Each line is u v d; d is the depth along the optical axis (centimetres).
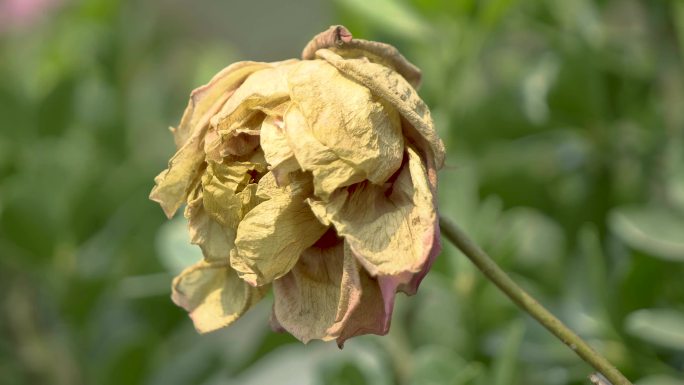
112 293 78
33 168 78
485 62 79
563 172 75
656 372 69
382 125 56
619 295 69
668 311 69
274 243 56
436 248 55
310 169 55
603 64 73
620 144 74
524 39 79
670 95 74
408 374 73
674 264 70
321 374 72
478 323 71
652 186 74
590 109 73
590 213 74
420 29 71
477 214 71
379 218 56
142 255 77
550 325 57
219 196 56
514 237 71
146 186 79
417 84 58
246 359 73
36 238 77
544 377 71
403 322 74
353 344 74
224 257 58
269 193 56
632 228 68
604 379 57
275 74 56
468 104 75
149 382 78
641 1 73
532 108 74
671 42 73
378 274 55
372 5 70
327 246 57
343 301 55
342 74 56
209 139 56
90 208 78
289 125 55
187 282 59
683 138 72
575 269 74
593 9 75
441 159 56
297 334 57
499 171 74
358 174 55
